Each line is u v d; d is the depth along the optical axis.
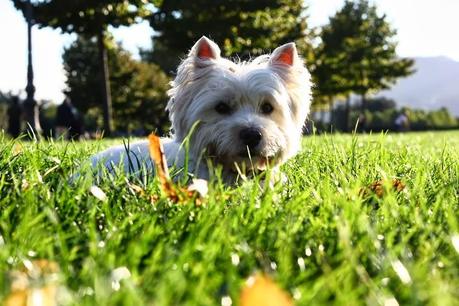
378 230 0.47
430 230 0.45
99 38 5.82
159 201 0.52
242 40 6.38
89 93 10.41
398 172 0.82
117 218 0.51
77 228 0.46
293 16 6.95
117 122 11.06
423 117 15.95
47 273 0.35
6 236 0.43
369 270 0.39
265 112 0.85
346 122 9.81
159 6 6.23
